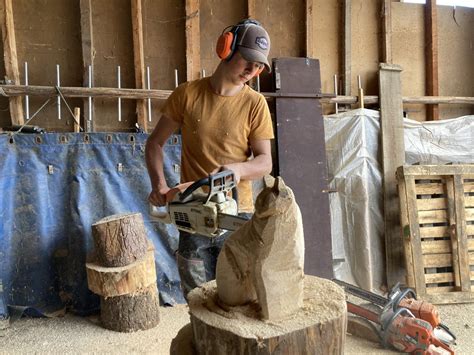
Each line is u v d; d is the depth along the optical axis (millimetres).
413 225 2803
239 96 1535
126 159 2736
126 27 2902
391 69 3143
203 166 1569
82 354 2084
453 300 2729
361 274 3041
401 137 3111
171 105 1592
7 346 2178
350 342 2146
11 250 2512
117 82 2910
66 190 2639
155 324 2402
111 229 2252
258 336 841
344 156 3059
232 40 1374
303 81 2990
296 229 873
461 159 3168
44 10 2789
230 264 945
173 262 2805
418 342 1932
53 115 2824
